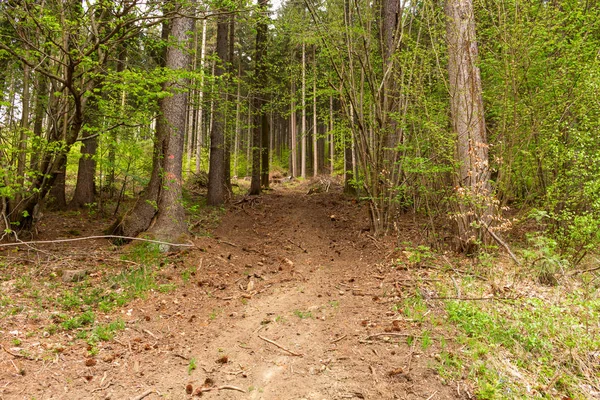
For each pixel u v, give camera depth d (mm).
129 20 5793
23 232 7887
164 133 7938
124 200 13406
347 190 15062
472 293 5188
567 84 6453
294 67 11164
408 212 10836
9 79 7480
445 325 4352
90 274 6082
